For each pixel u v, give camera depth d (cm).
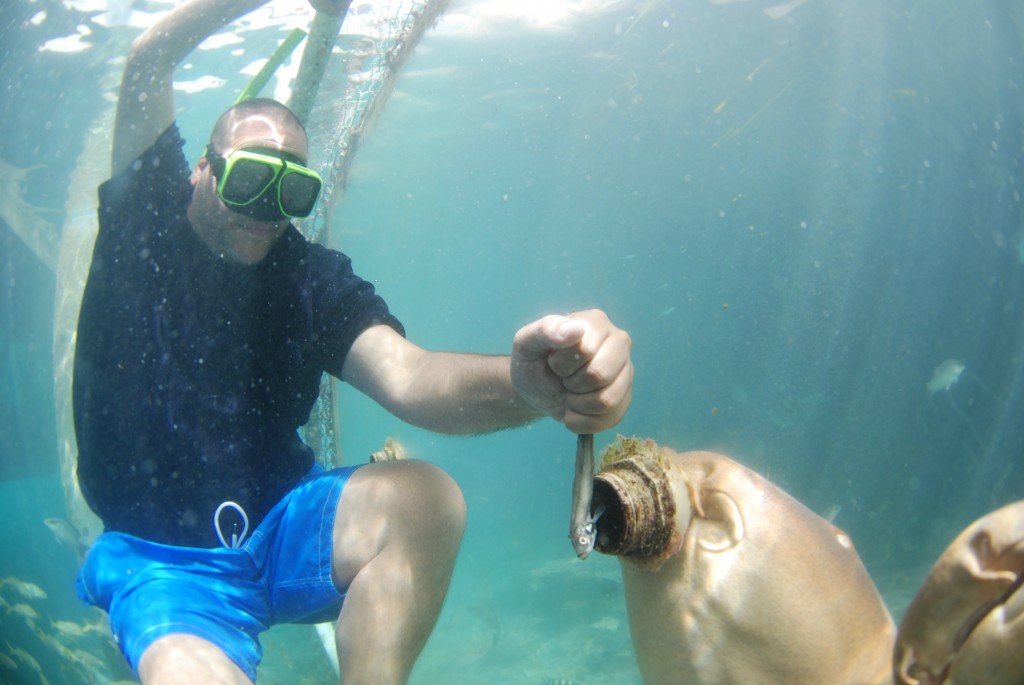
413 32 612
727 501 107
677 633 104
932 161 4900
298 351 248
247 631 209
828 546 104
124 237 250
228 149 240
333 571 212
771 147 4888
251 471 239
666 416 4688
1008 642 72
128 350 238
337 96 600
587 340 119
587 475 115
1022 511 76
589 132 3984
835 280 7406
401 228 5722
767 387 4591
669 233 8112
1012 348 2705
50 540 2855
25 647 1089
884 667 98
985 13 2447
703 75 3172
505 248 8269
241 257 243
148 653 180
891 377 3534
